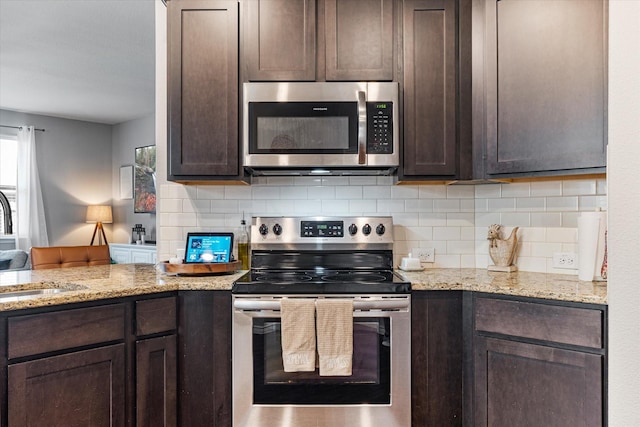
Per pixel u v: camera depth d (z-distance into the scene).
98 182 6.66
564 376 1.63
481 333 1.86
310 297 1.91
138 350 1.82
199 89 2.22
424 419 1.94
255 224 2.38
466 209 2.51
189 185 2.54
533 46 1.97
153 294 1.88
